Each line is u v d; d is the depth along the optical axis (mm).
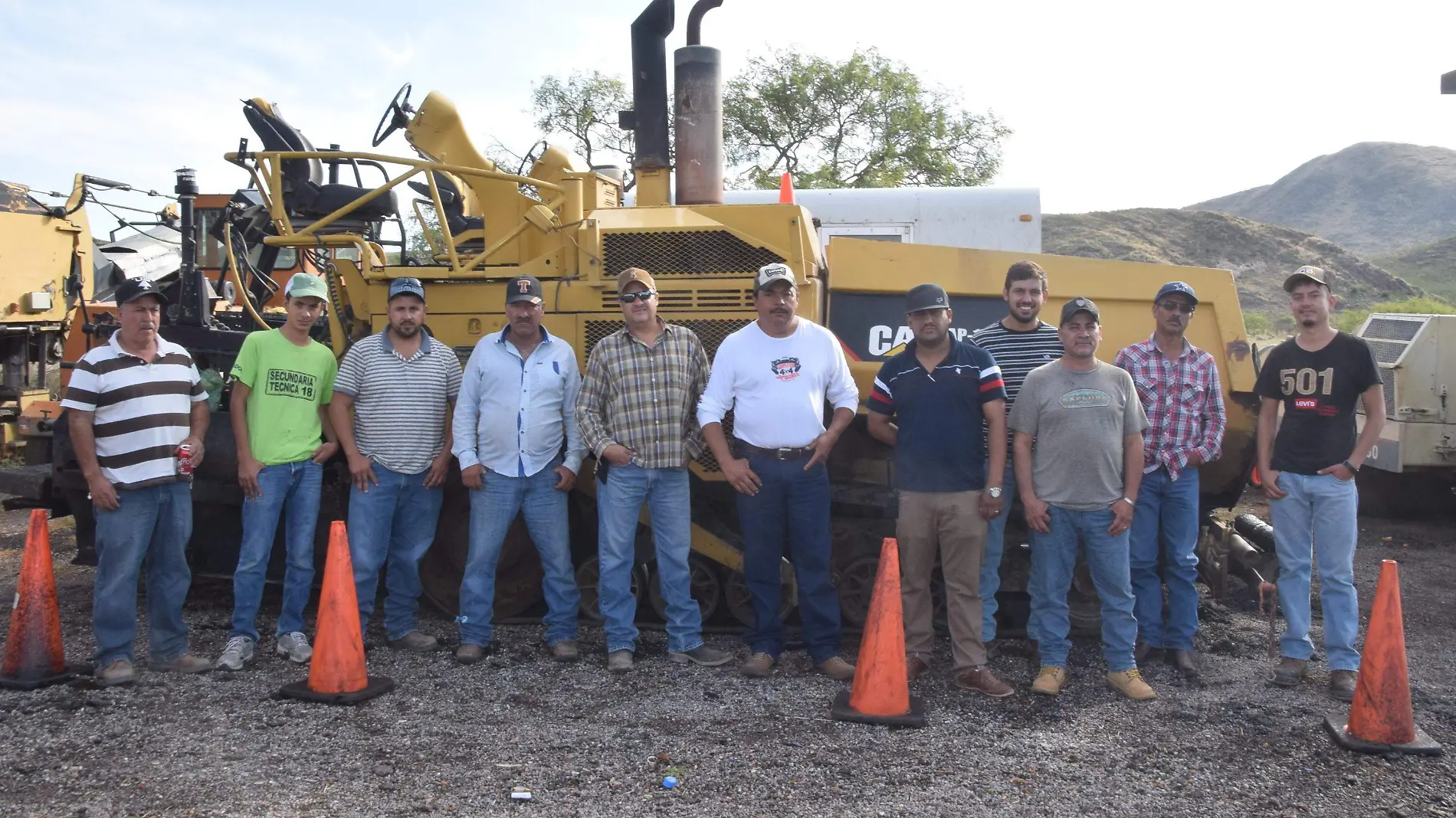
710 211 5625
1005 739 4047
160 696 4453
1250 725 4211
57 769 3676
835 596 4836
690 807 3432
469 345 5715
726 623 5727
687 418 4930
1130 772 3744
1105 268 5738
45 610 4590
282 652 5047
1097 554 4551
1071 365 4547
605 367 4895
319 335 6582
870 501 5566
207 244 9633
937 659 5102
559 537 5090
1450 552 7930
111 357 4492
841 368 4812
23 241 11352
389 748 3906
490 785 3584
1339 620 4527
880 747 3955
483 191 6070
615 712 4316
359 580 5047
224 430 5973
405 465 5082
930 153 27172
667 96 6477
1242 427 5523
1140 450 4559
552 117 28062
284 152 5766
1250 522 6496
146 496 4582
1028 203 9289
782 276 4609
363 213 6547
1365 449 4492
